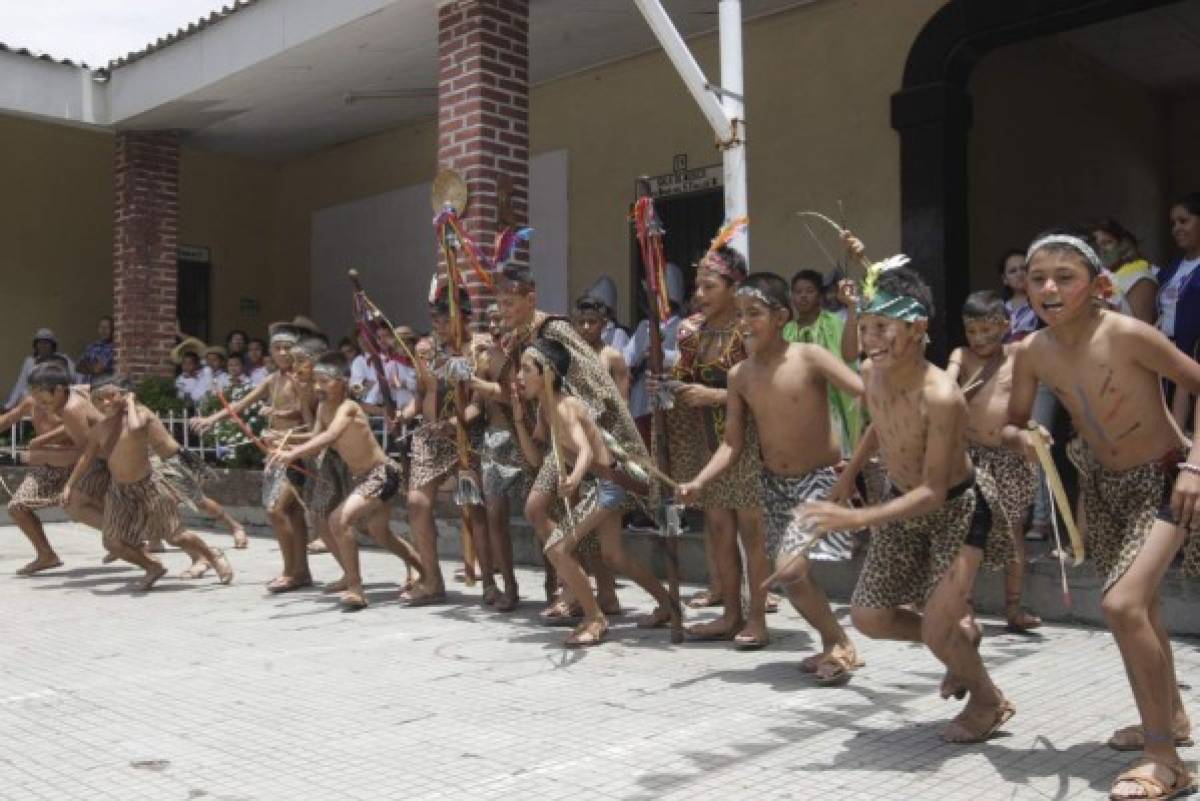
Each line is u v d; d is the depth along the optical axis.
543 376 5.57
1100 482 3.70
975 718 3.92
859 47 9.87
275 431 7.82
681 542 7.53
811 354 4.88
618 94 11.72
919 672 4.97
